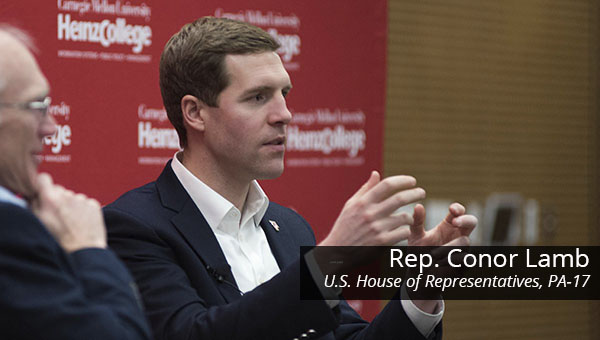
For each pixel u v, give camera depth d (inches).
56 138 325.4
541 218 644.1
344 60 429.7
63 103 326.3
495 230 613.3
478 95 609.3
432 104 584.4
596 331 665.0
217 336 185.6
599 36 682.2
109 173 340.5
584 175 673.6
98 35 335.3
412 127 574.9
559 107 658.2
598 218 676.7
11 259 135.3
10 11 311.1
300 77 412.5
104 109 338.0
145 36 349.4
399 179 176.6
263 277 222.7
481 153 610.9
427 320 215.6
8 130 147.0
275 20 400.5
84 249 153.2
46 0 320.5
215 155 217.3
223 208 217.0
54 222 154.6
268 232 234.8
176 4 359.3
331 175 426.3
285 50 405.7
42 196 156.7
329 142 424.8
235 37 212.5
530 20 640.4
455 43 595.8
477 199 608.4
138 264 201.3
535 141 642.8
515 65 631.2
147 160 351.9
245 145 211.2
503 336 616.7
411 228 212.8
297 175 412.5
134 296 152.7
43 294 135.9
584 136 673.6
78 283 144.3
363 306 442.0
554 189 653.3
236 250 219.1
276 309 183.3
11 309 132.9
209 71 211.2
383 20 444.8
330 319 183.5
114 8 339.6
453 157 595.8
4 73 146.5
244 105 211.0
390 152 564.7
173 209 214.4
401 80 569.6
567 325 650.8
